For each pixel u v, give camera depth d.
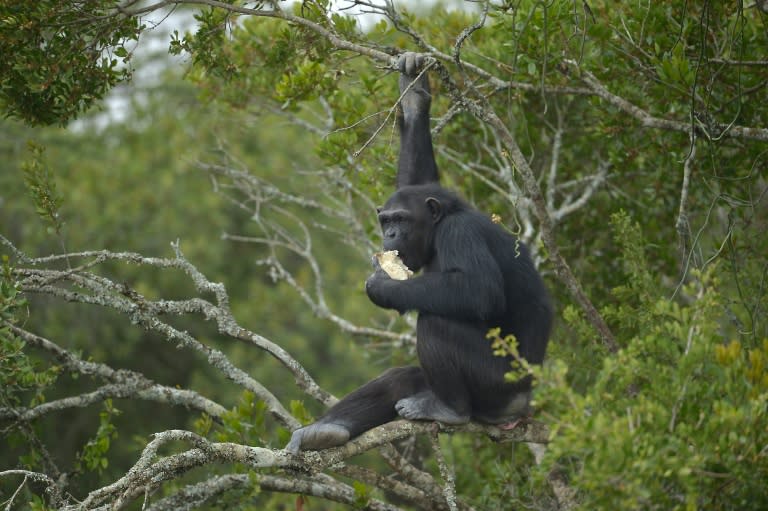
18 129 52.56
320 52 25.56
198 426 23.42
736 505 14.97
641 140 27.31
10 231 51.06
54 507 19.00
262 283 54.31
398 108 24.03
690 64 23.83
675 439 13.90
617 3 26.34
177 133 54.81
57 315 48.00
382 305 20.45
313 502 31.30
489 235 21.50
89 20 21.95
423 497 22.23
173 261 22.28
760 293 22.64
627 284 25.05
